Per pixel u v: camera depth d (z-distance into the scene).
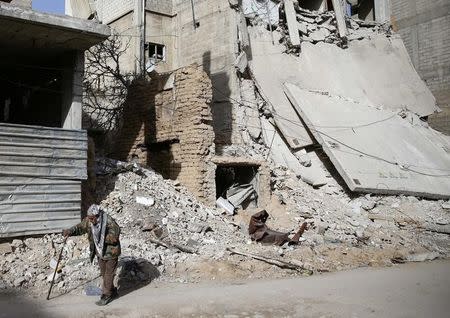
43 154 8.33
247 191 12.66
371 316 5.56
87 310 5.74
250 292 6.80
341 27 21.11
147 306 5.96
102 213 6.29
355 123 17.78
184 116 11.82
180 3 19.86
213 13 18.06
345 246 10.71
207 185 11.49
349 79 20.22
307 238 11.10
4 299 6.20
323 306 6.04
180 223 9.84
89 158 9.82
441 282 7.66
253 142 16.31
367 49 22.27
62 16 8.13
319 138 16.03
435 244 12.12
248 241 10.16
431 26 23.25
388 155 17.08
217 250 8.88
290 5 19.31
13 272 6.98
